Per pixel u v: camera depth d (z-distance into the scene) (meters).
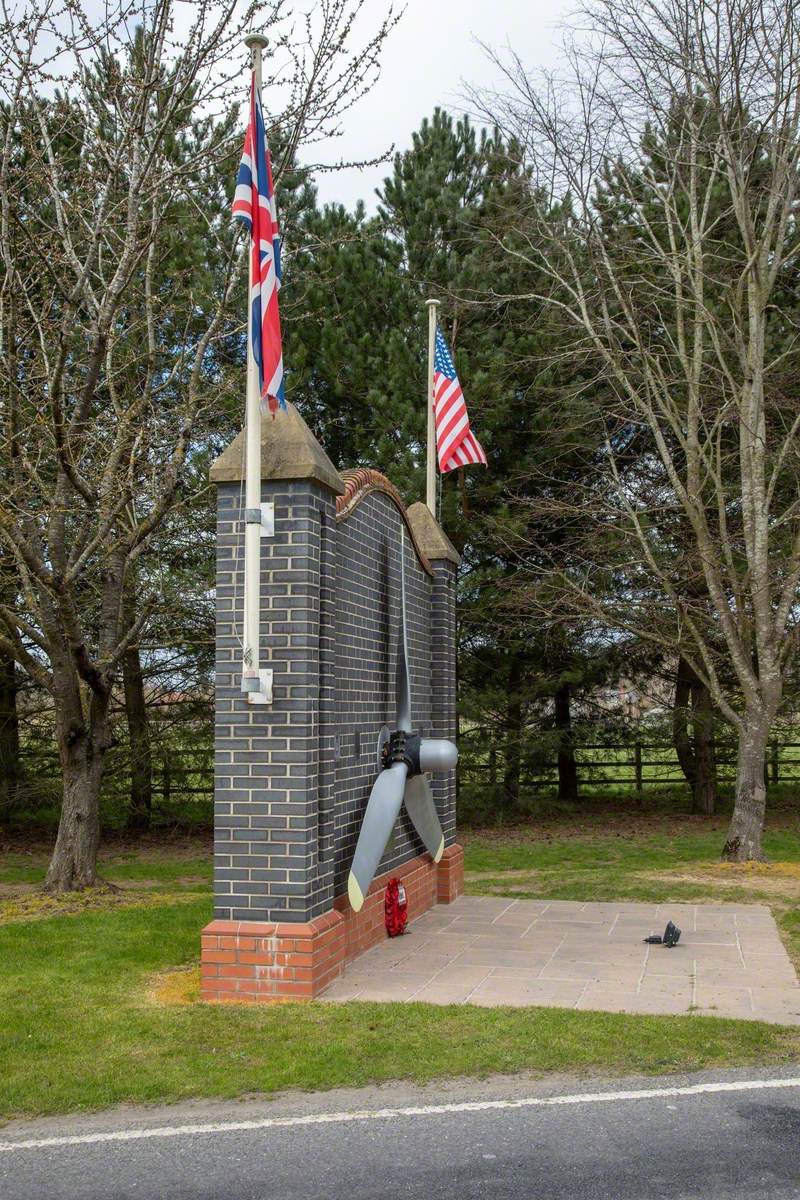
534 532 18.67
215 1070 6.06
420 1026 6.78
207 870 14.69
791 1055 6.27
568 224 16.52
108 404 14.40
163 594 14.63
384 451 17.11
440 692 12.30
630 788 24.61
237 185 7.65
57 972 8.33
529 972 8.36
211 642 16.31
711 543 15.32
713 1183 4.58
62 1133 5.30
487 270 17.78
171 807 18.72
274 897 7.56
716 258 15.86
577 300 16.23
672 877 13.45
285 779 7.58
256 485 7.57
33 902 11.32
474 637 19.58
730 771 23.67
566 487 18.45
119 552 12.26
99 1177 4.77
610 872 14.02
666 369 17.16
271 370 7.58
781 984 7.95
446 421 12.75
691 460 15.16
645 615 16.70
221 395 11.67
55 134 11.49
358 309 18.02
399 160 18.52
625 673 20.81
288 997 7.45
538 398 18.28
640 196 17.56
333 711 8.21
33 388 11.28
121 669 17.53
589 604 17.06
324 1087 5.84
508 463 19.06
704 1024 6.80
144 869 14.79
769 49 14.52
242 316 14.41
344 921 8.54
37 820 19.06
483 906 11.52
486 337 18.03
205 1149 5.06
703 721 19.98
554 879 13.50
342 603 8.87
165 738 18.14
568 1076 5.97
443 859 11.80
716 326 15.80
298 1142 5.12
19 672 17.55
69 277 12.38
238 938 7.52
